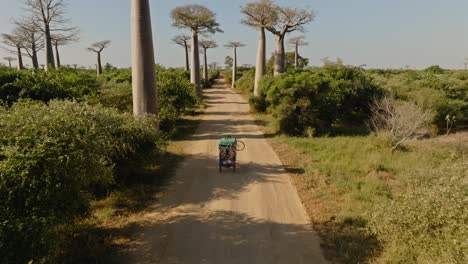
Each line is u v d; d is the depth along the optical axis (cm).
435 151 1186
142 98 1224
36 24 2825
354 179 880
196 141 1386
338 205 724
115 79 2241
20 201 406
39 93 1278
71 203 469
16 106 655
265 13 2384
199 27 2783
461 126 1700
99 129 662
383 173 938
